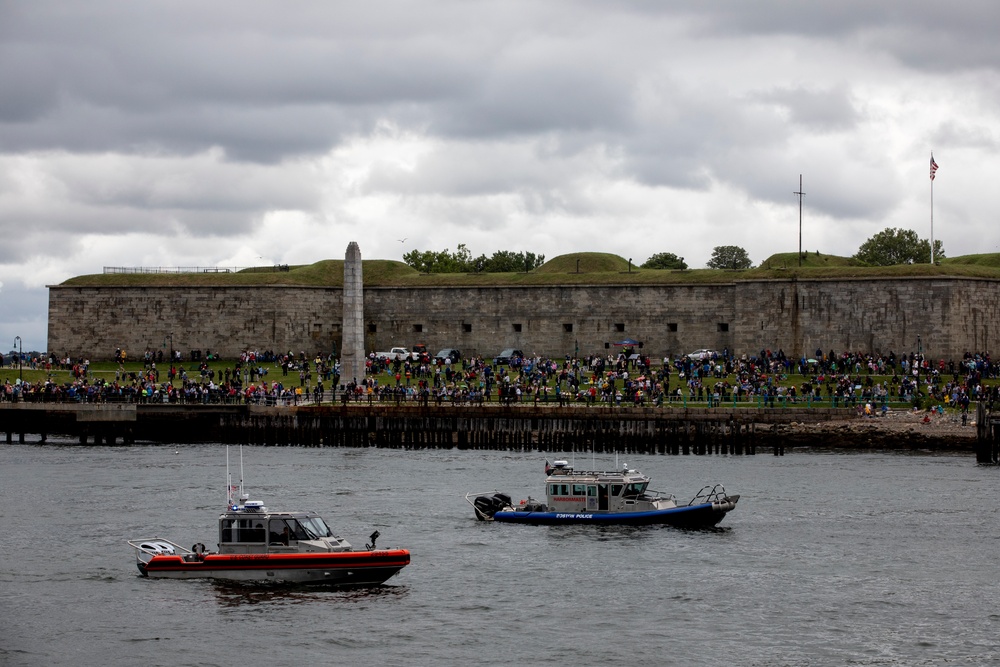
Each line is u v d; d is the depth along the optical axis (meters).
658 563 61.28
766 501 77.81
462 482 86.25
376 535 57.84
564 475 71.00
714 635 50.72
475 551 63.56
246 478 88.38
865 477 88.00
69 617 52.69
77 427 122.25
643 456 101.75
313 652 48.66
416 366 132.75
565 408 110.31
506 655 48.41
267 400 117.19
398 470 93.06
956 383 118.06
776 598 55.66
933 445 103.62
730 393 117.94
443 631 50.94
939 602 55.22
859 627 51.81
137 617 52.66
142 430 118.25
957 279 136.75
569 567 60.47
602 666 47.31
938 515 73.25
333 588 56.59
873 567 60.97
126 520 71.56
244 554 57.22
